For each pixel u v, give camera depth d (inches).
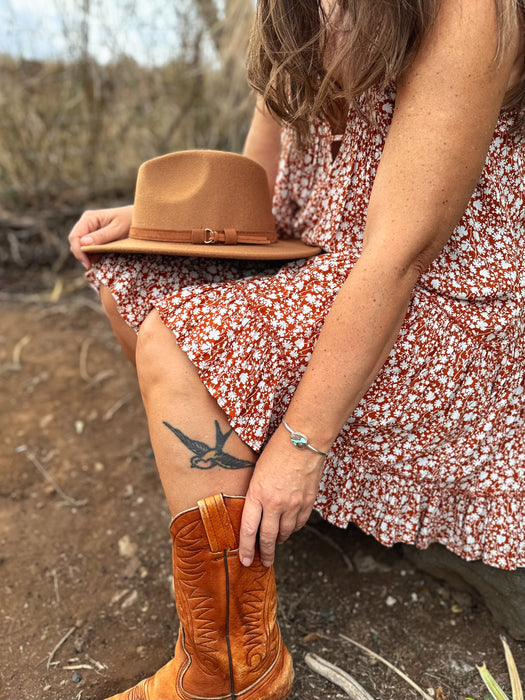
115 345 104.8
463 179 37.8
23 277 127.6
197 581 41.7
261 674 45.3
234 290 43.1
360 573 61.8
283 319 42.1
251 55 44.4
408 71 38.0
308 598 59.2
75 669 52.8
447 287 44.1
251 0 117.0
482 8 36.0
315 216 53.1
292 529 41.3
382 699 49.6
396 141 38.4
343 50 38.7
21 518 69.1
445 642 54.5
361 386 39.9
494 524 49.6
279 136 61.1
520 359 46.4
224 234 48.4
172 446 40.9
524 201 46.0
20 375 95.2
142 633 56.1
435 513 50.7
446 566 57.0
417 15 35.8
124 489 73.3
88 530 67.6
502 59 36.4
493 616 56.0
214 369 40.6
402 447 47.0
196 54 126.6
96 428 83.9
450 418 46.0
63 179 130.7
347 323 38.6
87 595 60.0
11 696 50.5
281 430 40.2
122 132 130.3
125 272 48.3
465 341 44.5
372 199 40.0
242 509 40.8
